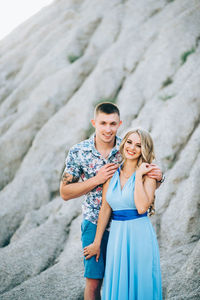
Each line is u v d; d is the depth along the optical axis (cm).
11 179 788
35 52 1038
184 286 329
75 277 423
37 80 936
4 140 817
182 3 891
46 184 704
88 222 311
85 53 941
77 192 301
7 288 456
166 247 442
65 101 857
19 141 812
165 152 571
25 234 612
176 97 645
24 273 477
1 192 735
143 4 956
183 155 544
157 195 512
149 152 289
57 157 732
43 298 393
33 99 883
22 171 752
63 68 922
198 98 614
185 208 461
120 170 300
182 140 580
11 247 539
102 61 848
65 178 312
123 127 685
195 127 589
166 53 765
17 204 688
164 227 466
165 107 657
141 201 273
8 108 915
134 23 915
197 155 528
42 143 770
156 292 271
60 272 441
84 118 756
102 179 293
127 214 282
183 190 488
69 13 1108
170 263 393
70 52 952
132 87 751
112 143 315
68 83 872
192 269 336
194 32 777
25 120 837
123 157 299
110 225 306
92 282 303
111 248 284
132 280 271
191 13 822
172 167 553
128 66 814
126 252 276
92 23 1002
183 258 396
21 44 1113
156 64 762
